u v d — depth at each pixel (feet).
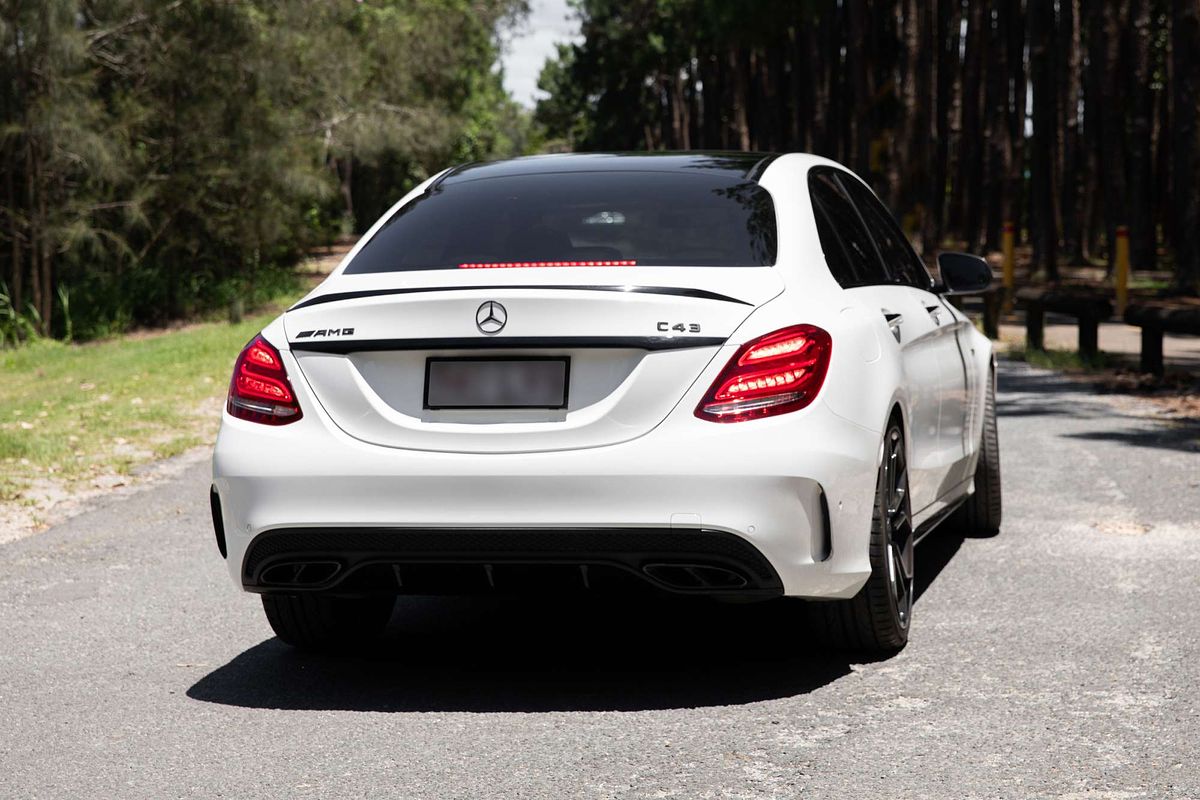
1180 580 21.01
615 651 17.94
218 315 123.34
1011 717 14.79
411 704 15.79
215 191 120.78
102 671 17.48
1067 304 56.70
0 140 97.66
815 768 13.32
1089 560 22.58
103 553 24.93
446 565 15.21
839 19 179.52
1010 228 89.20
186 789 13.10
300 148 128.47
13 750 14.39
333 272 17.16
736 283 15.46
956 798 12.42
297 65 127.44
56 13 94.07
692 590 14.97
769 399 14.80
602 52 275.18
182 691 16.52
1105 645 17.57
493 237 16.97
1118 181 116.78
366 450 15.20
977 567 22.35
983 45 170.09
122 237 109.91
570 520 14.70
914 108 124.26
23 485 31.63
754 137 239.71
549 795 12.73
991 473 24.41
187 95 115.55
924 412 19.21
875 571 16.29
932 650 17.57
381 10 179.73
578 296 14.87
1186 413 40.88
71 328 111.24
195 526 27.50
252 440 15.69
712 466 14.55
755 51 216.33
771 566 14.75
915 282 21.67
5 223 106.32
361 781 13.20
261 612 20.61
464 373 15.16
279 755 14.06
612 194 17.71
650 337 14.75
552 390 14.94
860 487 15.65
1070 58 138.72
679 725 14.76
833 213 18.85
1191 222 96.02
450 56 186.91
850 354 15.87
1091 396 45.80
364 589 15.84
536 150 437.58
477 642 18.62
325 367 15.55
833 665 17.01
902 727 14.53
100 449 37.70
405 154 169.07
